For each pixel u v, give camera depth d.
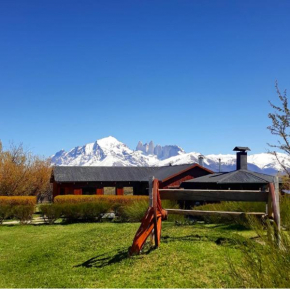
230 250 7.83
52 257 9.90
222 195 8.81
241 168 29.42
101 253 9.45
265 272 5.16
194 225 12.23
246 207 12.77
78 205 21.98
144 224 8.39
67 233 17.03
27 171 36.94
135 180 41.53
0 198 28.31
